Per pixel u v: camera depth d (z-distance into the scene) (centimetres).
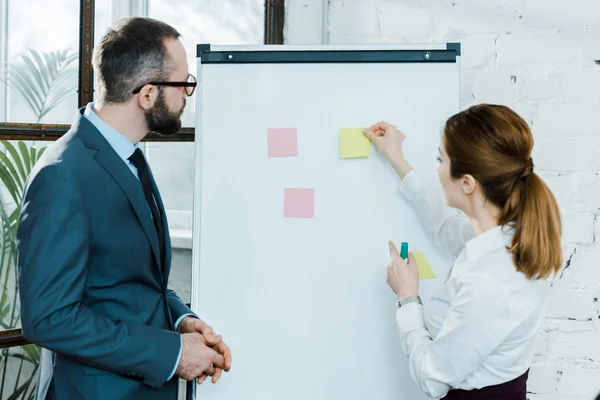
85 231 145
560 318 216
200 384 178
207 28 237
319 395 179
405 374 177
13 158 198
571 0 211
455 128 139
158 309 162
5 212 197
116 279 153
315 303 179
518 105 218
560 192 215
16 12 198
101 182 149
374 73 179
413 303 152
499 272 134
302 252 180
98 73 158
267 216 180
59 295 140
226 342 180
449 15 223
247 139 181
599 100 211
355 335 179
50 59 205
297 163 180
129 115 158
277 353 180
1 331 197
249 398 181
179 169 239
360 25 234
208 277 181
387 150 176
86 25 210
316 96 180
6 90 196
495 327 131
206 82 182
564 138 214
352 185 179
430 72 178
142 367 150
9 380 201
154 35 157
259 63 181
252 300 180
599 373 215
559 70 214
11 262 199
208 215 182
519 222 133
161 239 164
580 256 214
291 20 238
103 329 146
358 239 179
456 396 141
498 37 218
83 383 151
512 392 138
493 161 133
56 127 206
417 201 175
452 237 173
